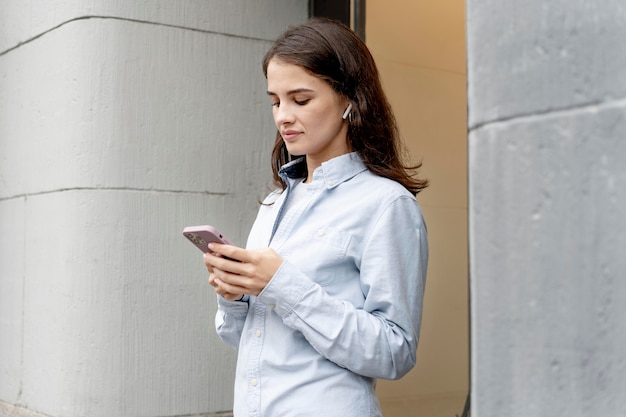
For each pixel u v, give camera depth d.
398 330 1.89
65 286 3.06
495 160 1.31
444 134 3.22
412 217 1.97
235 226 3.16
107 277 2.97
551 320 1.23
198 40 3.14
